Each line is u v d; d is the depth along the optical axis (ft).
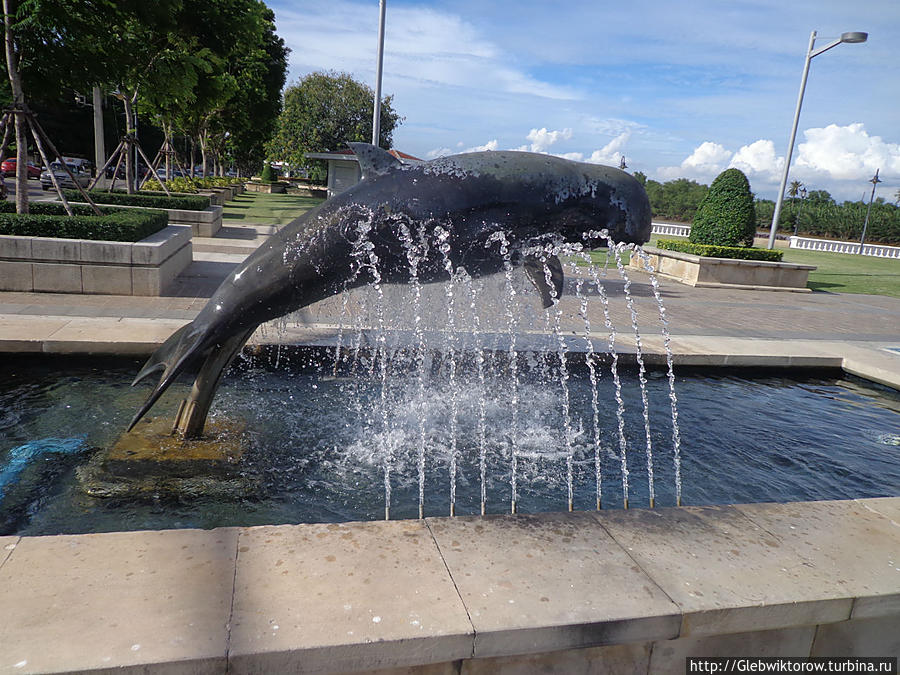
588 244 16.65
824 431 21.25
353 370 24.07
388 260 16.01
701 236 62.64
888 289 67.10
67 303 29.01
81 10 33.24
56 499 13.67
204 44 60.85
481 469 15.56
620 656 8.68
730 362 27.30
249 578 8.46
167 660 6.90
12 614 7.45
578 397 22.80
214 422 18.19
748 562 9.78
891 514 11.67
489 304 32.40
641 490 16.02
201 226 60.64
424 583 8.64
